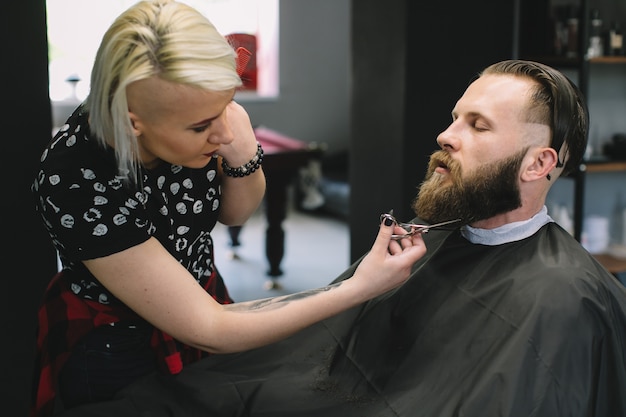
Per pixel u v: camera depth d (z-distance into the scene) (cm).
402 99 296
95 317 134
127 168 109
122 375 138
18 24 182
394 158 306
